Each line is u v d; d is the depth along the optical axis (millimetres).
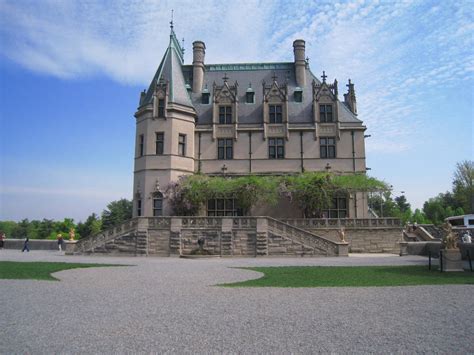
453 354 6734
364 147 41469
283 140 42094
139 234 31297
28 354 6766
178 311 10055
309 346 7172
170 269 20047
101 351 6926
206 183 36344
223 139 42281
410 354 6746
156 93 39594
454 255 18688
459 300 11375
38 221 127125
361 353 6805
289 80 46406
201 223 31109
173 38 45406
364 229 34469
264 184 36250
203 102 44688
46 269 19625
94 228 94438
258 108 43625
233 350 6973
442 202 97938
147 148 38750
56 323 8852
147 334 7980
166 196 37375
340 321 8984
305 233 30062
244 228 30719
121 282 15281
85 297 12031
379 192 37469
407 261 24750
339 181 36312
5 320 9148
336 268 20297
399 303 10992
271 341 7484
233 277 16844
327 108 42438
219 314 9719
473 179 77562
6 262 23625
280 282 15195
